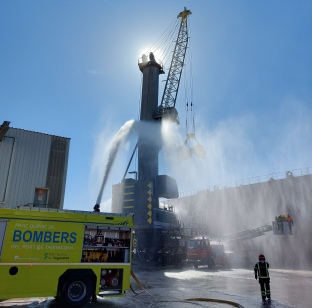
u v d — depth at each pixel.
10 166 17.98
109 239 8.78
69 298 7.81
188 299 9.59
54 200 18.77
